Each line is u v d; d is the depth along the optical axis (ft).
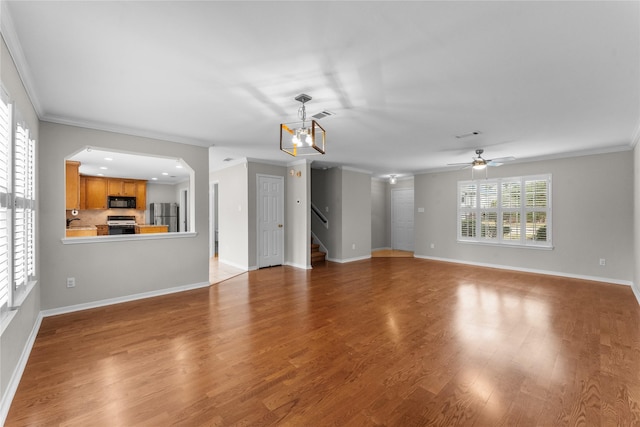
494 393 6.84
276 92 9.39
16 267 7.87
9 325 6.67
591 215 17.87
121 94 9.53
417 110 10.94
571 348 9.04
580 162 18.25
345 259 24.52
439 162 22.06
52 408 6.27
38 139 11.18
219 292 15.28
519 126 12.91
